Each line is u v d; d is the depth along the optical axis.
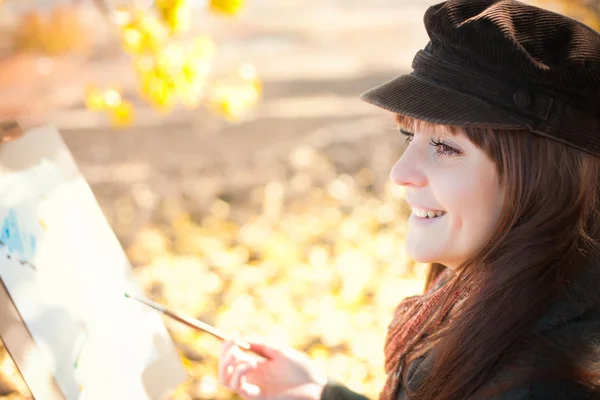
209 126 7.93
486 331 1.23
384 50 10.90
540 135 1.23
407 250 1.42
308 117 8.09
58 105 8.38
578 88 1.19
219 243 5.34
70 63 9.58
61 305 1.52
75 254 1.60
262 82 9.34
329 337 3.97
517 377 1.17
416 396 1.35
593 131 1.21
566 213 1.24
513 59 1.20
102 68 9.60
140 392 1.65
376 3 14.09
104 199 6.21
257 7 13.59
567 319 1.20
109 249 1.71
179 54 3.22
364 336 3.99
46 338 1.47
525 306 1.21
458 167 1.31
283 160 7.00
